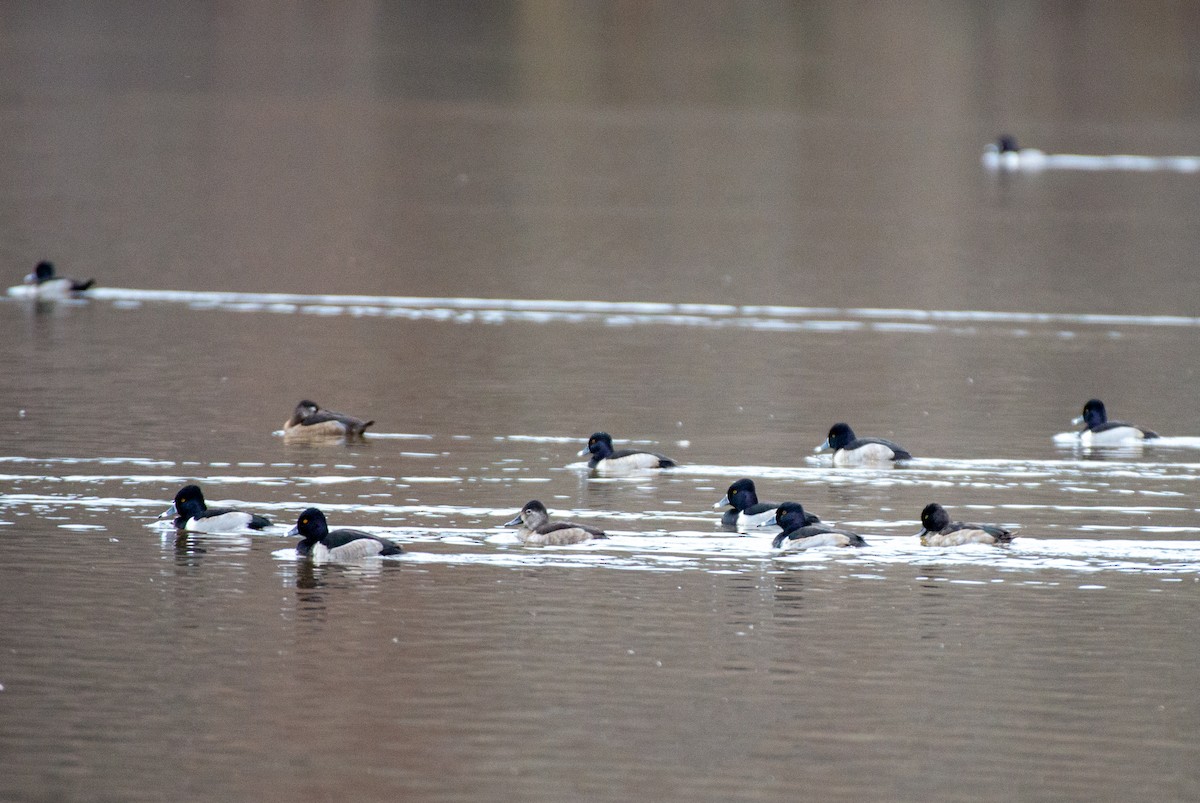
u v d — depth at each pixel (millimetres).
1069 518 36656
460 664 26484
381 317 68125
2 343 59031
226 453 42219
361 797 21812
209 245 87875
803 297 76125
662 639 27828
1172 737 24047
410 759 22953
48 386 50938
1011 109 174750
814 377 56406
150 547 33031
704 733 23953
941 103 177875
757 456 43406
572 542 33875
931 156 142000
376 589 30422
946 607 29828
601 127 154500
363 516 35875
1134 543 34375
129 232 91125
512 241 93000
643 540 34438
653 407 50406
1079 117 170750
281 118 152000
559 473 40969
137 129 140125
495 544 33812
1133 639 28156
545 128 152625
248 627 28078
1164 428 47969
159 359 56719
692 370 57219
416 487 38906
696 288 78250
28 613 28625
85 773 22375
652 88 183250
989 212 109875
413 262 84438
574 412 49344
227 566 31797
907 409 50750
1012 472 41688
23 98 155875
